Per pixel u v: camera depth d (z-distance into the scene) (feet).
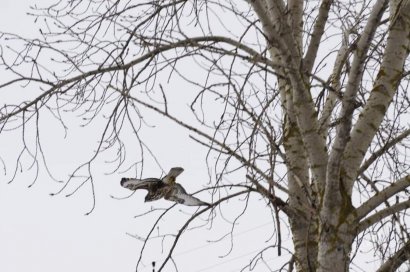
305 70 34.73
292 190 36.58
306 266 35.29
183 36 34.58
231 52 33.19
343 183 33.22
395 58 35.19
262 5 34.71
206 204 36.40
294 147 37.42
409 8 35.32
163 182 35.83
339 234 32.48
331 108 36.22
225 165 35.22
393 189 33.60
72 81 36.11
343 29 39.55
